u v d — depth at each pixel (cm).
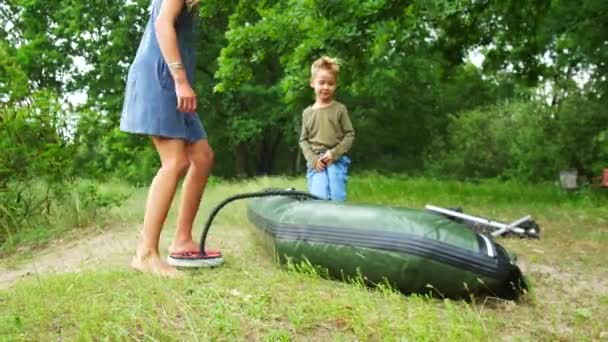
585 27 1280
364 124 2752
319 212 376
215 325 263
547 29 1284
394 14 888
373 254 338
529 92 1736
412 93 2770
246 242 496
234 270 374
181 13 362
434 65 1992
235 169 2812
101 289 318
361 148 3180
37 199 729
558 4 1266
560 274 438
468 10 1145
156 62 357
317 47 920
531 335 287
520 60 1370
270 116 2295
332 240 354
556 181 1517
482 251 322
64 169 727
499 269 318
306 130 521
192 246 394
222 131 2355
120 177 1792
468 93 3447
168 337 250
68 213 690
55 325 265
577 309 333
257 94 2234
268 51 1087
